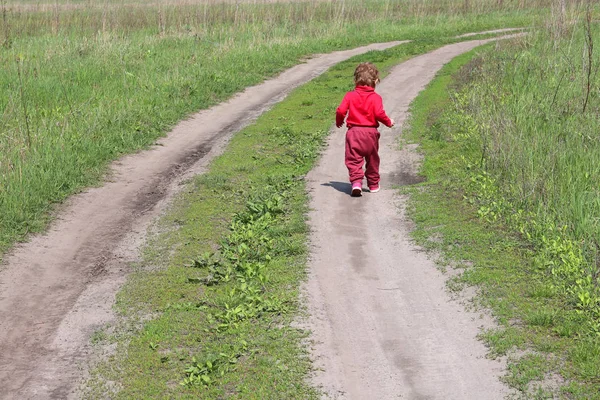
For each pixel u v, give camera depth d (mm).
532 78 14734
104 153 12055
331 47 25344
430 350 5852
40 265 7863
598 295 6406
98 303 6918
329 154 12172
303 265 7523
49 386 5539
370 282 7137
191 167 11672
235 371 5578
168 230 8805
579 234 7699
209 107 16406
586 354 5434
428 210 9047
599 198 8367
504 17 33406
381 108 9570
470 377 5426
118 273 7602
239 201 9805
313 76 20234
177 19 28172
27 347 6152
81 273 7648
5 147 11078
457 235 8117
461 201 9297
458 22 31828
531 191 8680
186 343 6047
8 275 7586
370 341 6016
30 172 10156
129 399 5277
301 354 5801
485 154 10586
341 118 9742
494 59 17172
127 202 9977
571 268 6871
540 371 5367
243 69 20297
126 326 6434
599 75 14414
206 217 9195
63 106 14797
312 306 6617
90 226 9039
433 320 6340
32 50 21062
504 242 7816
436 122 13547
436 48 24438
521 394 5137
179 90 16812
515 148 10195
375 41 27297
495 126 11023
